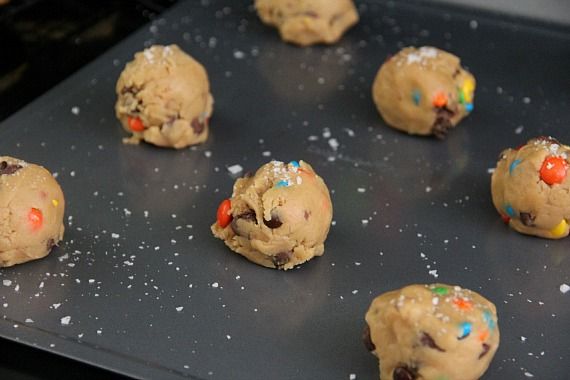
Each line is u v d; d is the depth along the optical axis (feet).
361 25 2.55
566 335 1.82
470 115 2.28
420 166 2.15
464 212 2.05
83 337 1.80
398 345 1.70
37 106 2.25
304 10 2.45
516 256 1.97
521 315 1.86
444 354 1.68
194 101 2.16
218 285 1.90
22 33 2.46
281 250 1.91
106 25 2.53
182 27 2.51
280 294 1.88
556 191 1.96
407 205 2.06
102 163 2.13
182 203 2.05
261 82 2.36
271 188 1.92
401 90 2.20
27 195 1.90
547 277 1.93
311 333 1.82
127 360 1.76
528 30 2.53
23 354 1.78
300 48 2.47
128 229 1.99
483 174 2.14
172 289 1.88
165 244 1.97
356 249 1.97
